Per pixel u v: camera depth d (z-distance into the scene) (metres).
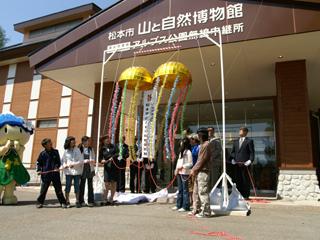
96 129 12.18
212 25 8.73
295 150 9.23
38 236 4.39
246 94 13.89
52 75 11.88
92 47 10.55
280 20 8.07
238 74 11.34
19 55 19.88
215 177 9.11
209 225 5.29
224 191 6.83
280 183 9.13
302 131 9.27
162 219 5.83
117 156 8.20
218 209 6.57
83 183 7.55
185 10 9.20
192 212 6.33
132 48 9.09
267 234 4.63
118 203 8.32
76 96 18.14
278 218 6.03
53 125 18.55
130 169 10.59
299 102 9.51
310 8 7.88
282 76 9.88
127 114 8.97
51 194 10.63
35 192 11.59
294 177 9.04
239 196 6.70
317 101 15.80
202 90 13.36
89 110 17.52
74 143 7.57
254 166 13.16
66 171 7.46
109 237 4.36
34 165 18.39
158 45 9.38
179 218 5.96
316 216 6.29
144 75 8.54
